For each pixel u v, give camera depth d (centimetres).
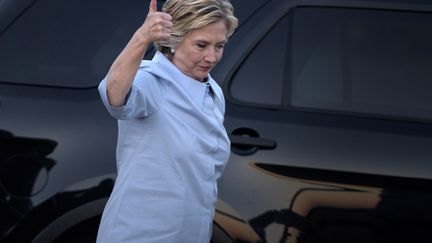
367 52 906
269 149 861
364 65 902
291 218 842
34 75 916
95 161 867
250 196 848
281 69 902
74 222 861
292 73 901
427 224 838
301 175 851
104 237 602
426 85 894
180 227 587
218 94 631
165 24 540
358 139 860
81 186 862
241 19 923
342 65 904
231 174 856
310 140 862
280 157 856
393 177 842
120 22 932
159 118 577
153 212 582
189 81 598
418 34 912
